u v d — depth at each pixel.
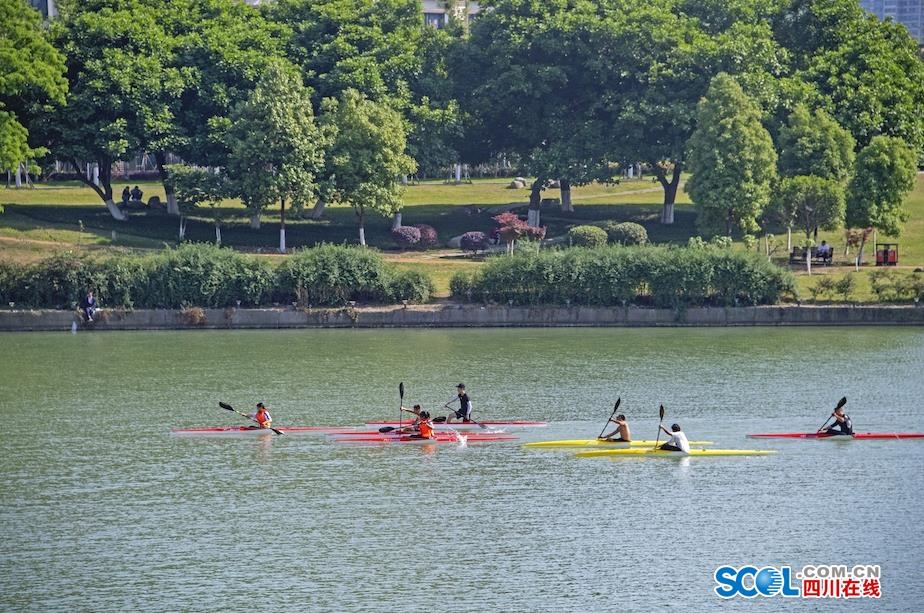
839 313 170.25
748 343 154.50
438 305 172.00
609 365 139.25
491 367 138.25
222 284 169.75
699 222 191.12
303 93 197.38
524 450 102.56
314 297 171.25
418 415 106.12
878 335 161.12
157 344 154.88
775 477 94.38
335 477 94.56
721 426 110.44
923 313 170.12
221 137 193.12
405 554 78.38
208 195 188.75
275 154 187.38
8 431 108.31
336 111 196.50
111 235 191.62
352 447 103.56
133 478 94.12
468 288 173.25
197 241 193.50
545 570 75.88
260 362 141.50
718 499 89.00
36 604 70.88
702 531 82.38
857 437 105.81
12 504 87.75
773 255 193.62
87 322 166.75
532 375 133.38
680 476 94.75
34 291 167.88
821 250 189.00
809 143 193.12
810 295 174.00
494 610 70.44
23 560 77.19
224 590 72.88
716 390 125.44
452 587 73.44
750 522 84.00
